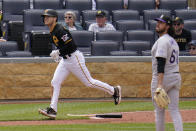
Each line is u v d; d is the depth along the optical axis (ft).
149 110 112.16
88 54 140.87
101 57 130.82
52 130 85.20
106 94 132.36
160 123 71.51
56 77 98.84
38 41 134.72
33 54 135.64
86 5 173.17
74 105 121.80
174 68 70.13
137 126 89.76
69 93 131.03
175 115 70.69
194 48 138.00
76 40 147.64
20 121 96.99
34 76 129.90
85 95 131.54
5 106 120.88
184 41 145.59
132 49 144.56
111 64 131.23
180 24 143.84
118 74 131.64
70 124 92.22
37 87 130.11
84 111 110.63
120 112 109.09
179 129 70.18
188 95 133.69
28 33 145.59
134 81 132.16
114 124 92.22
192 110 112.06
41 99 130.72
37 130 85.40
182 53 139.13
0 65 128.88
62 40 95.30
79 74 99.04
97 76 131.13
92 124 92.17
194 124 92.68
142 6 176.45
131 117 101.76
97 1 174.50
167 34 70.69
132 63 131.75
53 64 130.00
